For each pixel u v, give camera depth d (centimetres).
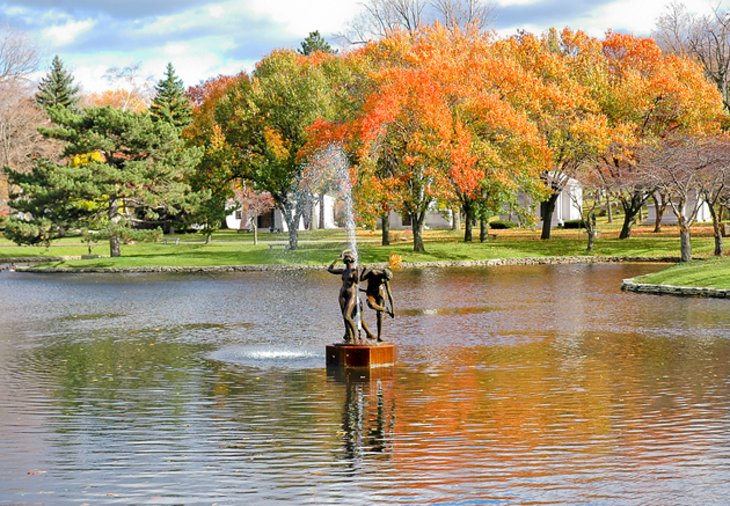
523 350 2334
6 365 2152
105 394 1759
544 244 6956
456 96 6525
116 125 6556
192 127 7744
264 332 2809
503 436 1375
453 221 8919
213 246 7788
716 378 1883
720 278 4066
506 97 6744
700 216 8625
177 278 5566
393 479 1154
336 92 7112
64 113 6556
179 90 9044
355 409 1595
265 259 6581
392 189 6481
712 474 1162
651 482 1130
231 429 1441
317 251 6962
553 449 1292
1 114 9206
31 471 1196
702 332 2680
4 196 9575
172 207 6825
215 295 4300
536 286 4547
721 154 5503
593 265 6134
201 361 2198
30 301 4091
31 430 1440
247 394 1750
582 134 6581
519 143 6456
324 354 2311
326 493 1099
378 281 2147
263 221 10412
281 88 7056
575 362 2122
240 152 7400
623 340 2517
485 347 2397
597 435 1373
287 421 1501
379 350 2083
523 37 7200
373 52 7050
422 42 7131
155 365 2139
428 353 2289
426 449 1303
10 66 9719
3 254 7306
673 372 1964
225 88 7994
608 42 7444
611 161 6962
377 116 6091
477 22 8450
